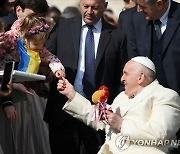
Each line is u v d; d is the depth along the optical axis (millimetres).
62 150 19500
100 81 19266
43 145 19484
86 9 19188
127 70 17703
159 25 19469
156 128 17141
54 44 19516
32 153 19125
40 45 18172
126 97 17922
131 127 17234
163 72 19406
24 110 18844
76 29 19453
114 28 19609
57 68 18422
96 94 17562
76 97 18062
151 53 19516
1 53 17812
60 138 19422
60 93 19188
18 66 18047
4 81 17172
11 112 17828
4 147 18141
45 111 19297
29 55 18109
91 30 19406
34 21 18031
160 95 17531
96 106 17672
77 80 19266
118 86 19469
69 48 19359
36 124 19328
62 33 19516
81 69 19297
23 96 18531
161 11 19250
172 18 19406
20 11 19359
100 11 19250
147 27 19594
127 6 24359
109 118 17344
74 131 19391
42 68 18734
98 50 19297
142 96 17594
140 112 17453
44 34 18094
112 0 38156
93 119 18031
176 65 19359
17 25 18156
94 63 19281
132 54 19672
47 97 19188
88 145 19500
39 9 19312
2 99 17906
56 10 27125
